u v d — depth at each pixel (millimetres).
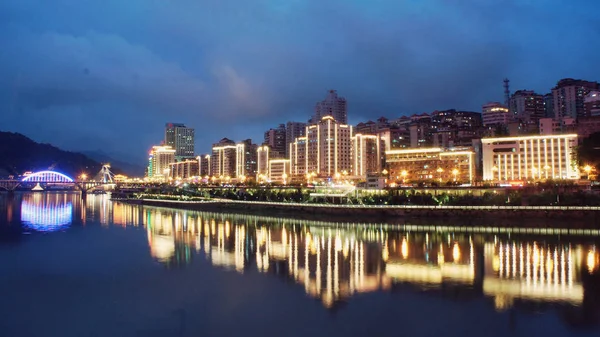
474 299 59188
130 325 51656
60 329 50812
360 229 126812
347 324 50875
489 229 120438
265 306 57031
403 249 94188
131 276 72812
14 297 62125
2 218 171375
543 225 123000
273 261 83375
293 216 163875
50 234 124562
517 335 47562
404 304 57344
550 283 66438
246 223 148375
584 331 48469
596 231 114250
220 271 75750
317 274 73062
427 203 144625
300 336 47750
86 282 69438
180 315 54406
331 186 187625
